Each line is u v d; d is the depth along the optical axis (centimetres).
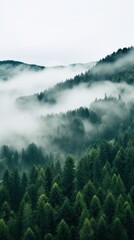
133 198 9431
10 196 11000
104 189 10431
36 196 10300
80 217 8325
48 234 8000
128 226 8094
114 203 8738
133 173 11044
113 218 8281
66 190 10788
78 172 11219
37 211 8944
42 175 11400
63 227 8000
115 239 7719
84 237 7669
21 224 8700
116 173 11344
